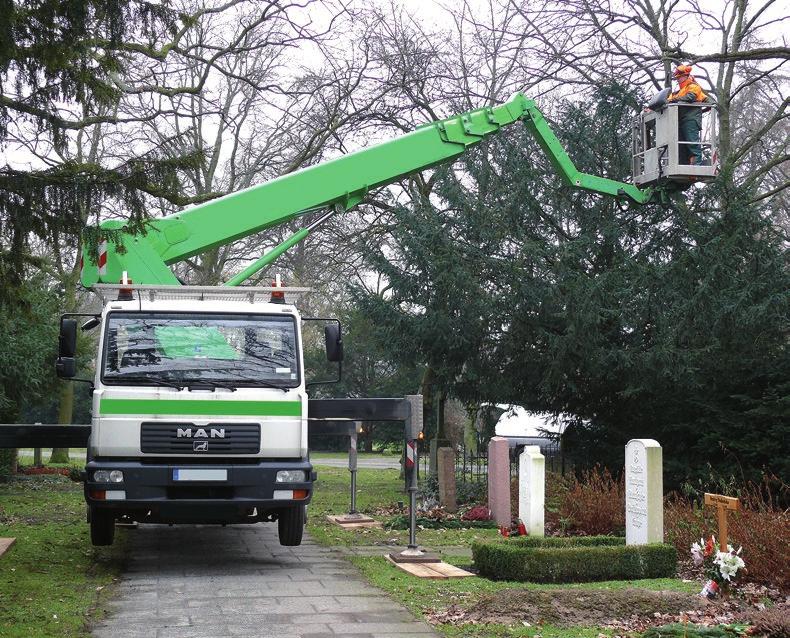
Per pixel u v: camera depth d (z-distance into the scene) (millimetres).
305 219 22812
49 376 24516
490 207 19547
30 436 11758
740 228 17234
